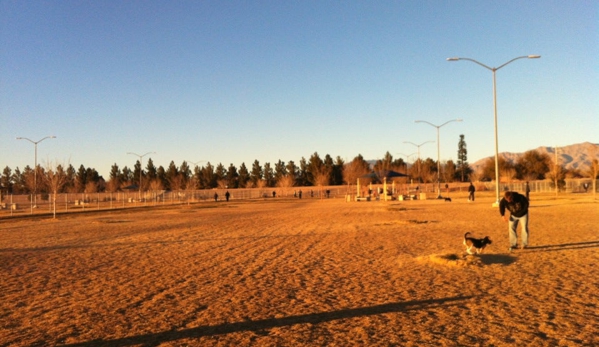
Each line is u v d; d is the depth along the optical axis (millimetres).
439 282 10281
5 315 8227
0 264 13977
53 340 6801
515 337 6578
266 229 24172
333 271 11898
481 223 24266
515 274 11023
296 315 7910
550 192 79812
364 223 26266
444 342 6406
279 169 158000
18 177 147250
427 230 21312
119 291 10047
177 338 6789
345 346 6316
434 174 123750
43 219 38250
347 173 119875
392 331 6930
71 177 124562
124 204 73562
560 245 15578
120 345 6527
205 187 155125
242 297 9289
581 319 7387
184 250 16500
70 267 13273
